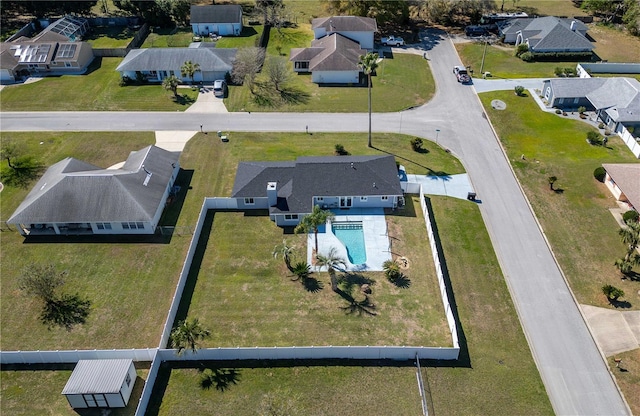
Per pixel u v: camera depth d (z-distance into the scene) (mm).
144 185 62625
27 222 58844
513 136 77188
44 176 66062
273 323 49469
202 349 45250
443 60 101000
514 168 70312
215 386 43938
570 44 99625
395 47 106625
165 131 79312
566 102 83750
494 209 63406
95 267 55875
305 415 41719
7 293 53062
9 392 43812
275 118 82500
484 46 106125
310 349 45344
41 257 57188
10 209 64125
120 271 55375
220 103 86625
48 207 59562
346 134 78188
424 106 85562
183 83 92875
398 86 91438
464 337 47938
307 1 134125
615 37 109562
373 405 42438
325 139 76938
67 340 48219
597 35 110562
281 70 89062
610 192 65750
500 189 66625
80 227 60531
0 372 45375
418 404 42500
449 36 111938
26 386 44281
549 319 49844
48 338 48438
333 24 101688
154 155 68000
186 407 42438
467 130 79062
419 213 62719
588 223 61000
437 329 48750
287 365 45562
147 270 55500
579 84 83562
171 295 52656
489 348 47031
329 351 45531
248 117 82750
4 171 70438
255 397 43094
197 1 132125
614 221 61188
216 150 74625
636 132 76312
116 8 127500
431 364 45562
